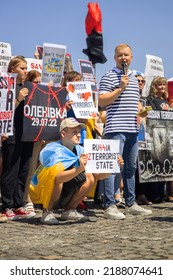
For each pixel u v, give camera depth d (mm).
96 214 7441
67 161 6418
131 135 7141
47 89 7406
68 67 10422
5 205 6895
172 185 9320
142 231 5840
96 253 4641
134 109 7105
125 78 6883
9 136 6801
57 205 6746
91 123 8055
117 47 7113
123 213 7480
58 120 7547
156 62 10086
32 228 6145
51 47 8242
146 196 9023
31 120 7141
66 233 5773
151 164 8750
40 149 7504
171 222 6531
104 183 7000
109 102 6965
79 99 7402
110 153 6566
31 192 6695
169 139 9109
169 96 10234
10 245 5066
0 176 7344
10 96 6648
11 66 7082
